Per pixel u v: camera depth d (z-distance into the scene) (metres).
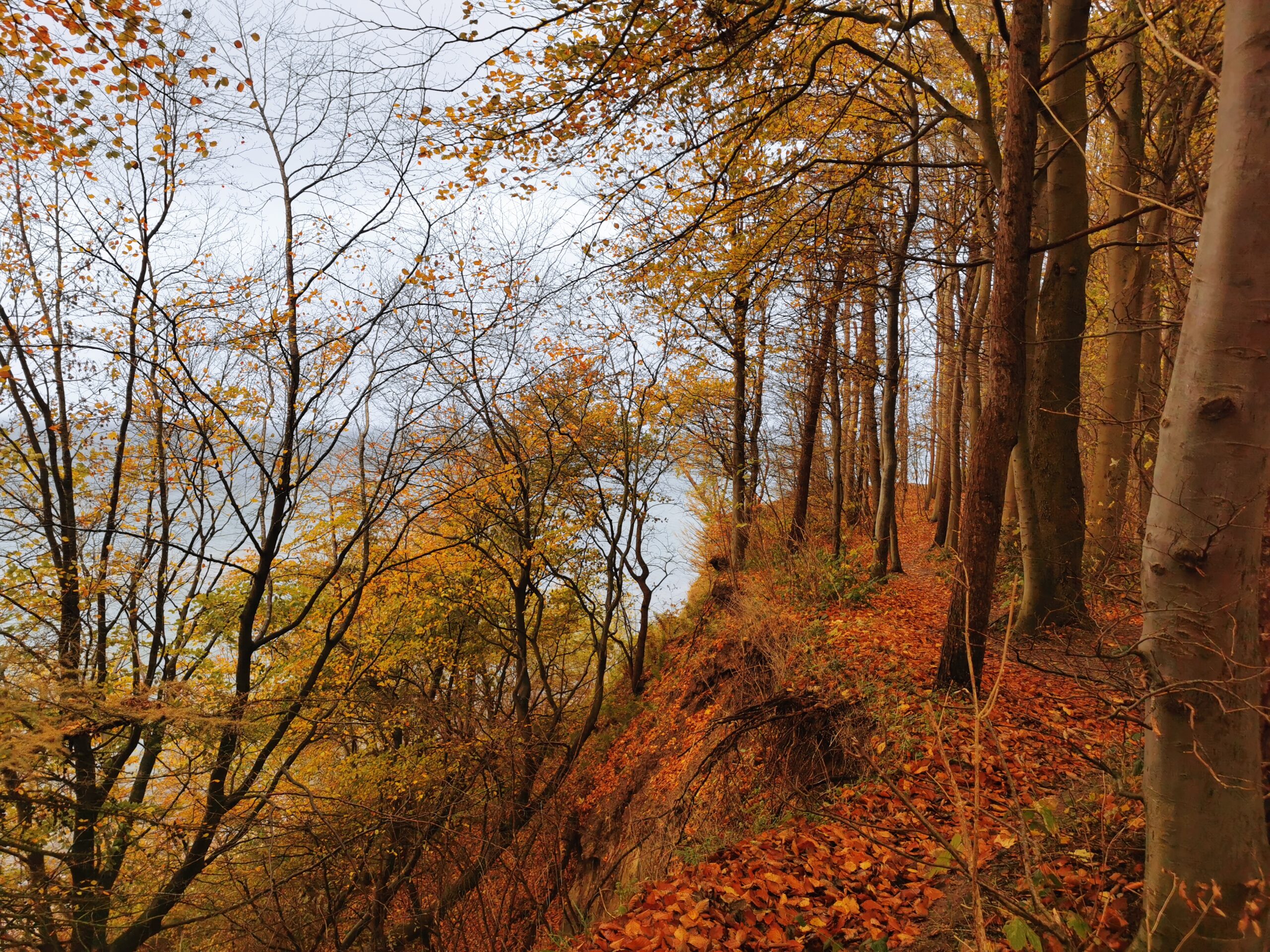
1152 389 6.48
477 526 12.97
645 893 4.53
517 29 6.28
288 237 9.39
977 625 6.05
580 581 15.01
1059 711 5.59
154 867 8.53
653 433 14.34
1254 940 2.13
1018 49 5.84
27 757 6.12
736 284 9.80
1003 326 5.99
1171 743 2.26
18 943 6.66
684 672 12.45
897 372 12.26
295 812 8.59
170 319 9.04
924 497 33.28
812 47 8.59
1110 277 8.95
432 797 10.68
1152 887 2.33
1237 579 2.14
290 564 12.41
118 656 10.69
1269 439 2.09
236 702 8.50
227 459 10.60
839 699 6.63
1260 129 2.00
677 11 6.76
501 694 14.12
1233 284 2.06
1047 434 7.95
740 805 6.20
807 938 3.69
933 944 3.34
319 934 9.18
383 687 13.20
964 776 4.85
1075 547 7.66
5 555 9.06
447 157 8.11
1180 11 6.41
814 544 14.16
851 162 8.27
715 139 8.28
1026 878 2.71
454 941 10.27
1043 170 7.39
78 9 6.07
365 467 12.55
